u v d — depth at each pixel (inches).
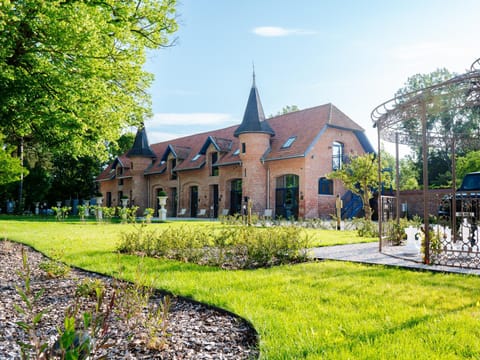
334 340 123.6
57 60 350.6
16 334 136.1
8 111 376.2
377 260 293.4
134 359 114.8
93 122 435.5
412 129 426.6
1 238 468.8
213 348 123.3
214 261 290.7
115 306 166.1
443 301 171.6
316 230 639.1
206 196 1241.4
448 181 1301.7
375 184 780.0
